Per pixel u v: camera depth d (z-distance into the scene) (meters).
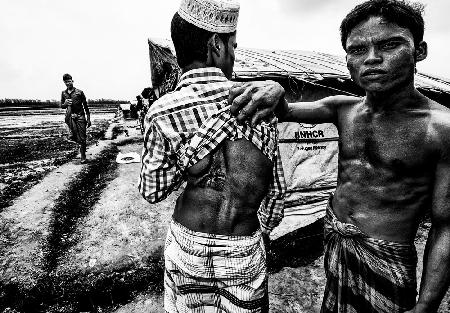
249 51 4.74
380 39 1.02
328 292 1.50
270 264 3.09
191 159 1.13
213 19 1.14
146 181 1.22
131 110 24.45
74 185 5.15
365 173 1.26
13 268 2.83
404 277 1.21
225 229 1.18
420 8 1.05
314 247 3.40
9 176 5.79
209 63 1.21
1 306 2.47
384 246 1.20
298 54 5.20
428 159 1.08
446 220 1.05
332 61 4.89
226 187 1.16
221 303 1.32
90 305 2.57
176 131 1.12
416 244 3.62
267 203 1.39
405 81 1.06
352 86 3.70
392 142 1.15
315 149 3.67
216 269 1.21
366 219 1.25
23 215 3.88
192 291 1.30
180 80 1.22
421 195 1.14
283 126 3.49
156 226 3.82
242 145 1.13
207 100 1.12
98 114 38.00
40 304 2.53
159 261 3.04
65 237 3.50
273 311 2.48
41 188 4.92
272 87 1.11
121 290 2.71
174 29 1.19
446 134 1.02
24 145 10.21
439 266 1.07
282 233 3.22
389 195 1.19
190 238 1.21
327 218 1.46
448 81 4.97
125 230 3.70
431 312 1.11
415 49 1.09
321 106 1.43
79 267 2.90
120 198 4.79
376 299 1.27
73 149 9.17
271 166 1.22
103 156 7.89
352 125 1.30
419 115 1.09
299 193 3.66
